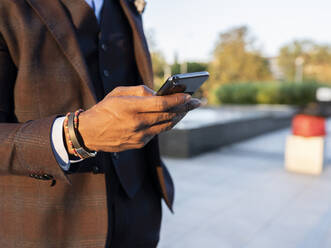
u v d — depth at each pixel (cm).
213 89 2066
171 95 51
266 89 1791
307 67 5362
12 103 70
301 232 297
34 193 71
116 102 50
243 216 334
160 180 99
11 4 67
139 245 96
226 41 4528
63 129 57
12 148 57
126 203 89
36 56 68
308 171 516
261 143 837
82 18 78
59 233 72
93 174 74
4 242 73
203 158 627
